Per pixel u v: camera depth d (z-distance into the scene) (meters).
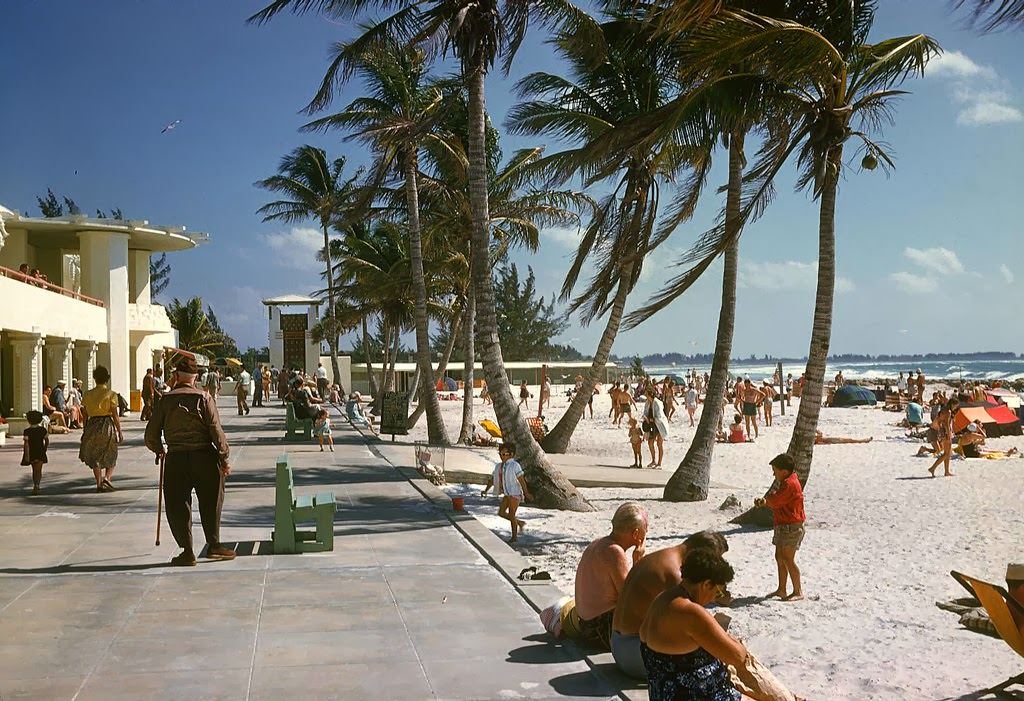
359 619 6.73
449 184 26.14
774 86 13.02
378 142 23.91
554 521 13.77
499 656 5.90
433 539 10.12
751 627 7.86
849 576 10.09
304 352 60.34
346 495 13.85
